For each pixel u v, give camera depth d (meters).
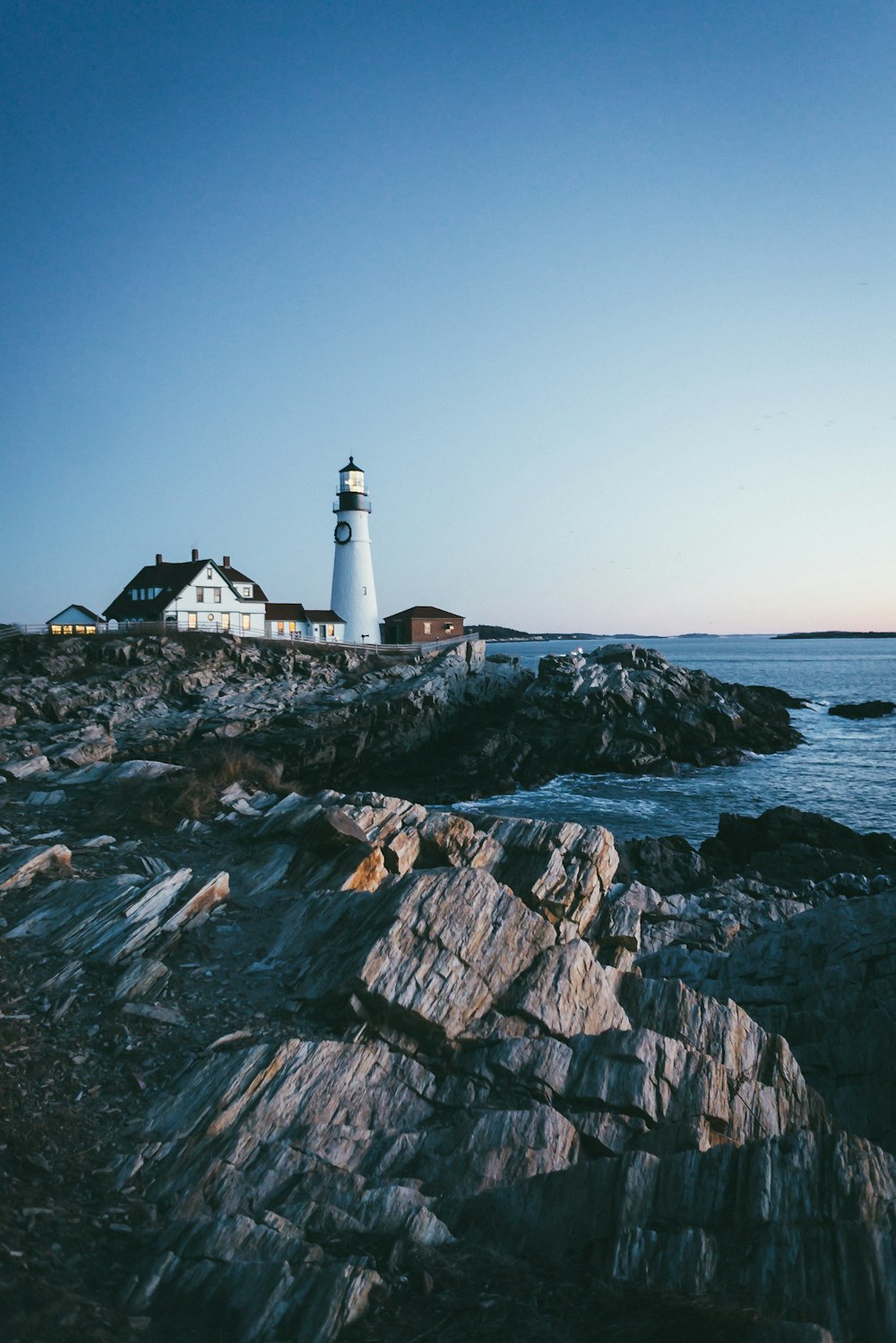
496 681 63.75
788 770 52.41
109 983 10.91
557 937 13.73
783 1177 7.62
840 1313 6.37
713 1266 6.88
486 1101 9.47
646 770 51.09
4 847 15.35
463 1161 8.34
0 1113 8.30
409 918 11.53
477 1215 7.65
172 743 41.03
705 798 44.44
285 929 12.44
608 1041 10.28
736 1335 6.04
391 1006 10.26
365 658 64.25
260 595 76.88
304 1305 6.30
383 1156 8.40
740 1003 14.62
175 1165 7.88
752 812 41.31
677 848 29.28
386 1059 9.77
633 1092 9.55
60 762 26.86
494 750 49.78
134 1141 8.24
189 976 11.34
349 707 50.66
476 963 11.23
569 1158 8.67
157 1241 6.97
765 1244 7.02
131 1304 6.28
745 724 59.53
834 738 65.50
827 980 14.59
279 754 42.53
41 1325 5.84
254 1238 6.91
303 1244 6.86
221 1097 8.73
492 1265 6.99
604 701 55.38
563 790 46.72
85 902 12.77
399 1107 9.24
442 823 15.67
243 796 18.92
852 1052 12.90
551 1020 10.74
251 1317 6.20
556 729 53.91
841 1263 6.72
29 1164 7.66
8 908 12.90
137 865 14.62
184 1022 10.25
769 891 22.14
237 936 12.42
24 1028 9.84
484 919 11.94
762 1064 11.41
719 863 28.55
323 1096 9.04
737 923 17.83
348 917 12.24
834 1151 7.84
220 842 16.22
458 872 12.62
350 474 81.19
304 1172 7.96
